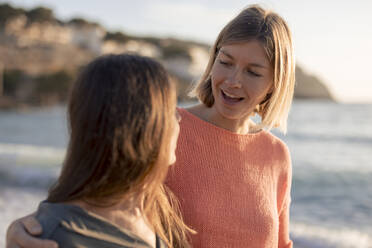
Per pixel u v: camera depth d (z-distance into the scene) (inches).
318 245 225.0
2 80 3336.6
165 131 44.9
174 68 4726.9
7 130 1398.9
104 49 4685.0
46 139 1064.8
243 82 64.4
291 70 67.4
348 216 299.3
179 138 70.7
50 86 3363.7
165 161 46.0
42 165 413.1
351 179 449.4
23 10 4237.2
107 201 44.3
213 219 67.2
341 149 778.8
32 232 40.7
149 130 43.1
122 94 42.2
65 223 41.3
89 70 44.1
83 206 44.2
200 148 70.5
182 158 69.7
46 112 2790.4
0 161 432.1
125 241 44.6
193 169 69.4
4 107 3029.0
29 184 349.7
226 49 64.4
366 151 740.0
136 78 43.2
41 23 4256.9
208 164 69.9
